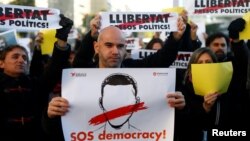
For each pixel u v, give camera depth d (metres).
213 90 2.82
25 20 3.87
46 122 2.49
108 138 2.53
